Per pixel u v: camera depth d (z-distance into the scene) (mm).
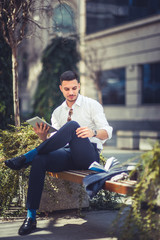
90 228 3350
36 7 4785
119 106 19984
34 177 3121
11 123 5223
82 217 3779
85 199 4047
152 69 18328
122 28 19234
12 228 3377
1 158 3807
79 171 3352
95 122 3510
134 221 2566
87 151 3295
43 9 4848
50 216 3832
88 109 3545
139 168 2586
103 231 3244
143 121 18328
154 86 18266
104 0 20984
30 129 4020
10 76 5281
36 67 20719
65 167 3365
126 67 19438
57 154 3277
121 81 20094
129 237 2557
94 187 2848
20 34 4727
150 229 2502
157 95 18125
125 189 2654
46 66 12820
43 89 13203
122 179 2939
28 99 22547
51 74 12688
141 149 12531
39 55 19734
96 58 19578
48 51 12594
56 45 12492
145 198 2527
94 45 21016
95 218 3734
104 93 20875
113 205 4180
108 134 3367
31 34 4887
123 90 20016
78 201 4000
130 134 12547
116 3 20578
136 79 18875
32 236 3088
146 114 18344
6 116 5152
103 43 20609
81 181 3027
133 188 2578
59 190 3873
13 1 4535
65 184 3748
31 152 3188
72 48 12859
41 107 13078
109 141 16016
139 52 18547
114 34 19906
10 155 3826
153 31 17656
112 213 3951
